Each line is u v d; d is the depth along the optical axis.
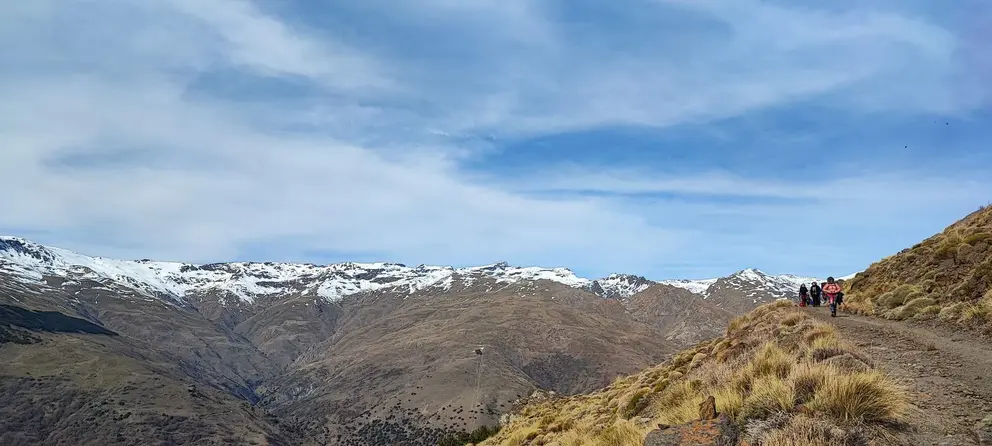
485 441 34.53
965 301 19.84
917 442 7.84
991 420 8.40
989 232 24.97
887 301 25.34
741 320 29.44
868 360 12.31
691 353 25.14
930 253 27.89
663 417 12.43
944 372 11.82
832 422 8.28
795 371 10.02
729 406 10.02
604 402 25.02
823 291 25.89
